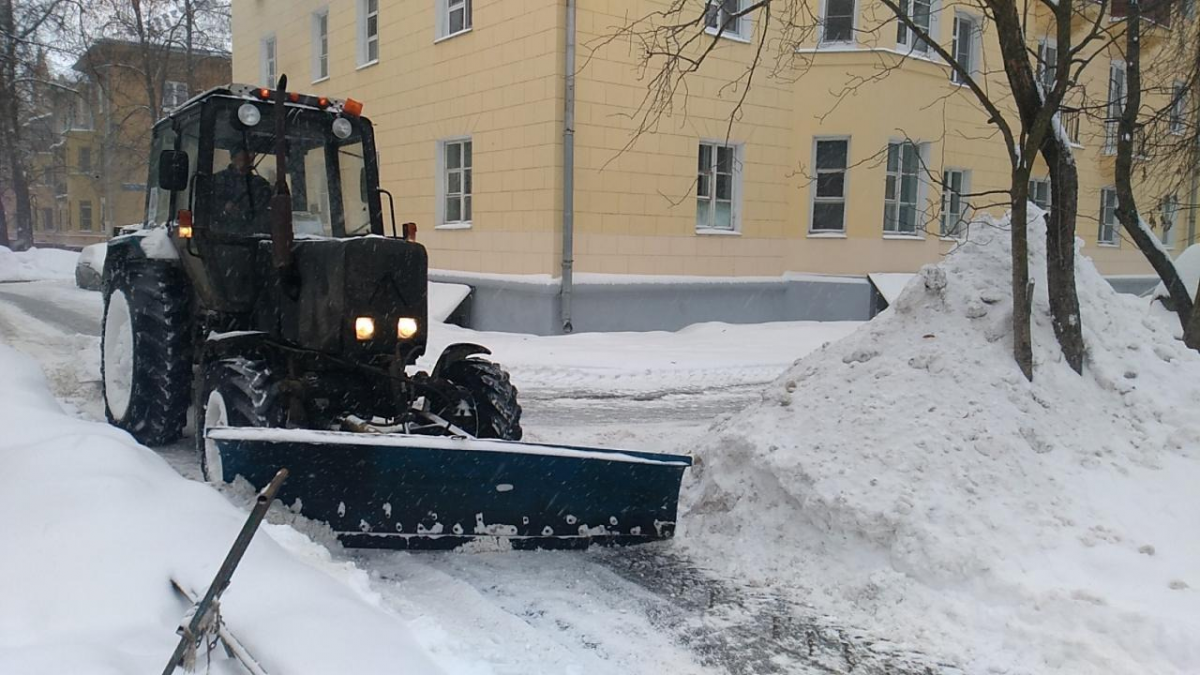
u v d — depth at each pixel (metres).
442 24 14.09
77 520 3.42
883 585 3.98
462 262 13.93
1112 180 20.16
